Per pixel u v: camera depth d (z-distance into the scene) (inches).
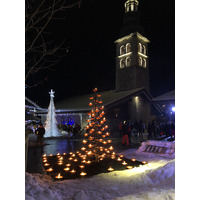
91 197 142.9
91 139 290.7
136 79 1043.9
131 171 232.5
